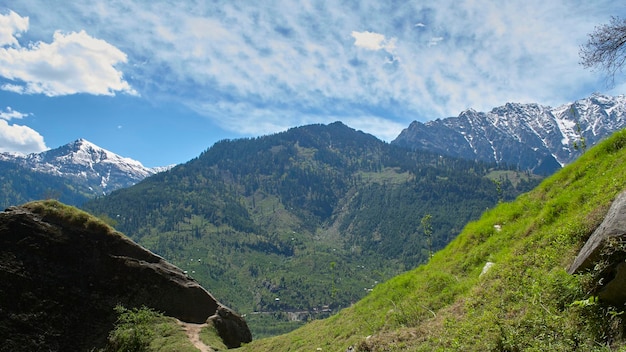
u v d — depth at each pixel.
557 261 11.76
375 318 19.34
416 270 24.67
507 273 13.45
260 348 27.84
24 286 35.94
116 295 38.94
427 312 16.19
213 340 36.47
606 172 15.34
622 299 7.91
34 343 34.12
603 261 8.37
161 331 34.81
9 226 37.88
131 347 32.44
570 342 8.10
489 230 21.16
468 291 15.23
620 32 16.30
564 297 9.55
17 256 36.88
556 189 18.98
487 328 10.76
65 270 38.19
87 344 35.53
